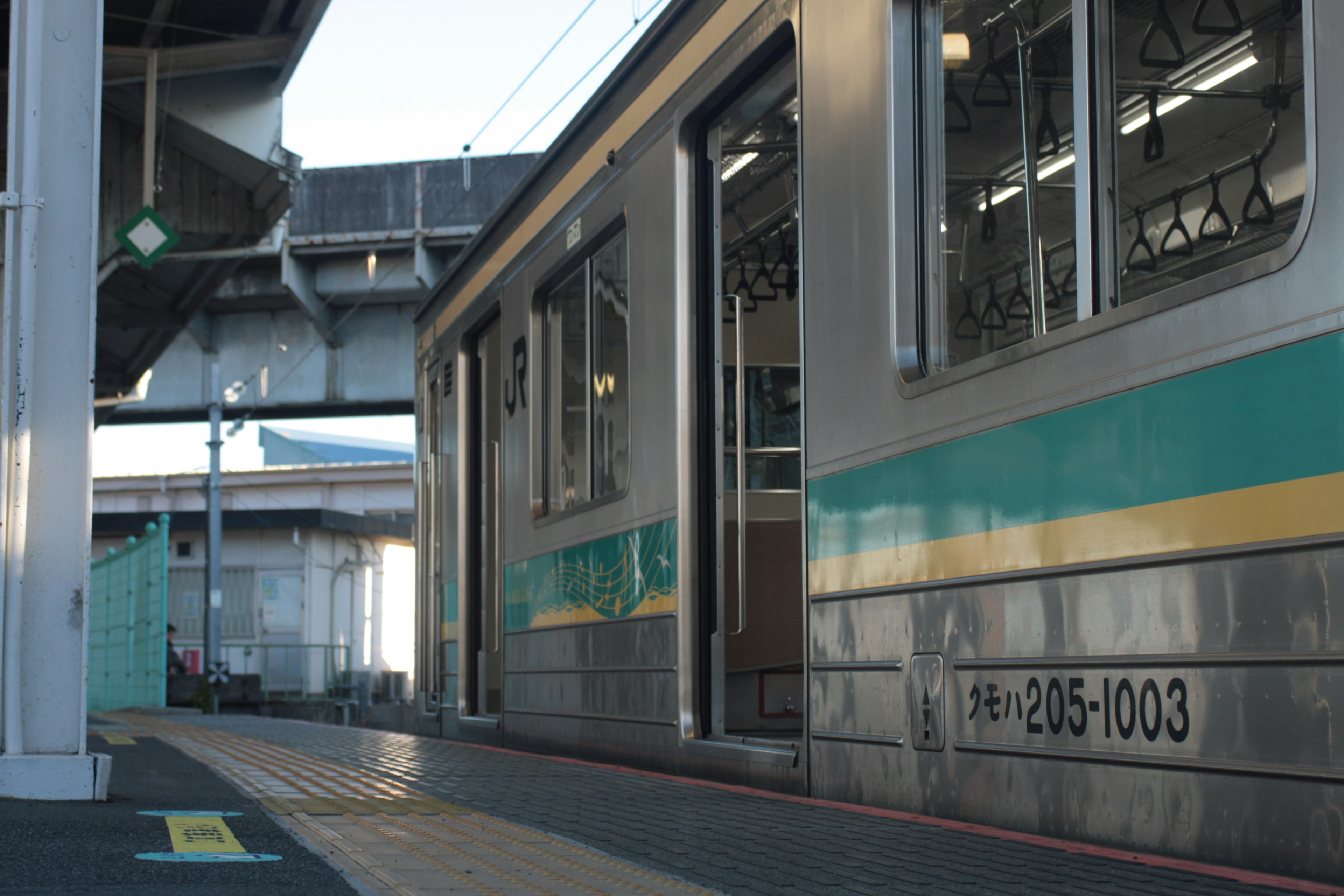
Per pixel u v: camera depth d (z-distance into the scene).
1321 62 2.90
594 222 7.25
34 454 4.66
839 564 4.79
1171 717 3.23
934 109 4.44
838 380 4.83
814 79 5.04
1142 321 3.37
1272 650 2.96
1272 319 2.99
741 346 5.86
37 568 4.65
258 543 38.47
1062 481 3.63
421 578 11.37
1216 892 2.79
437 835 3.96
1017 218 4.17
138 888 2.80
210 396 27.06
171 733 11.41
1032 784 3.72
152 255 14.64
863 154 4.67
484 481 9.92
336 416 27.69
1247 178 3.41
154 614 20.94
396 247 24.58
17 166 4.75
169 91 16.28
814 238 5.04
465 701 9.87
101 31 4.92
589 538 7.21
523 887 3.02
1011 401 3.86
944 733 4.13
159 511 42.19
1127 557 3.38
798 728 7.90
